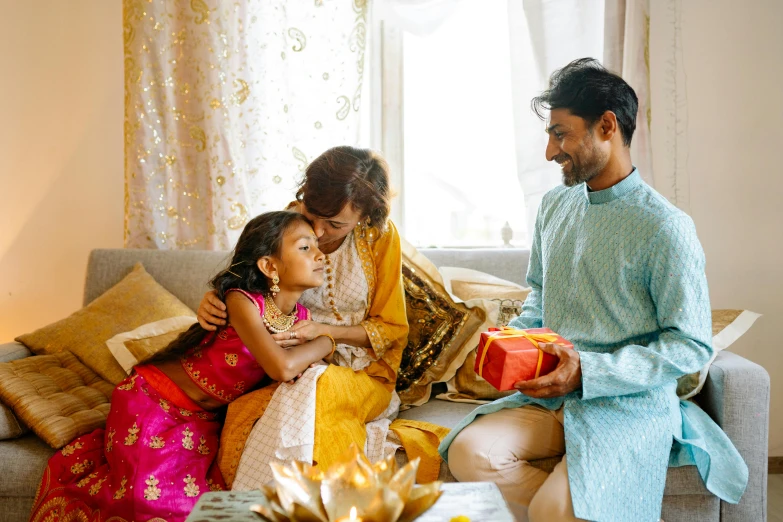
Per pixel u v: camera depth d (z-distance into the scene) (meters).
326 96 2.55
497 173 2.80
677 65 2.55
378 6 2.62
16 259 2.82
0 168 2.79
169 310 2.20
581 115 1.54
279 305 1.74
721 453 1.59
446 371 2.09
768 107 2.60
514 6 2.54
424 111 2.79
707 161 2.63
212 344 1.76
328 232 1.76
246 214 2.55
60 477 1.64
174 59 2.50
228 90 2.52
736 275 2.65
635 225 1.53
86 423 1.78
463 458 1.55
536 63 2.52
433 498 1.05
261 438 1.60
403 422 1.85
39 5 2.74
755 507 1.69
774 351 2.64
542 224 1.82
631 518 1.43
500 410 1.68
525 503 1.52
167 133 2.52
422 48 2.76
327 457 1.57
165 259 2.39
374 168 1.75
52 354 2.08
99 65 2.76
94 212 2.81
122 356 2.03
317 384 1.66
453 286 2.22
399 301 1.89
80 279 2.84
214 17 2.47
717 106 2.61
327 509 1.00
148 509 1.51
